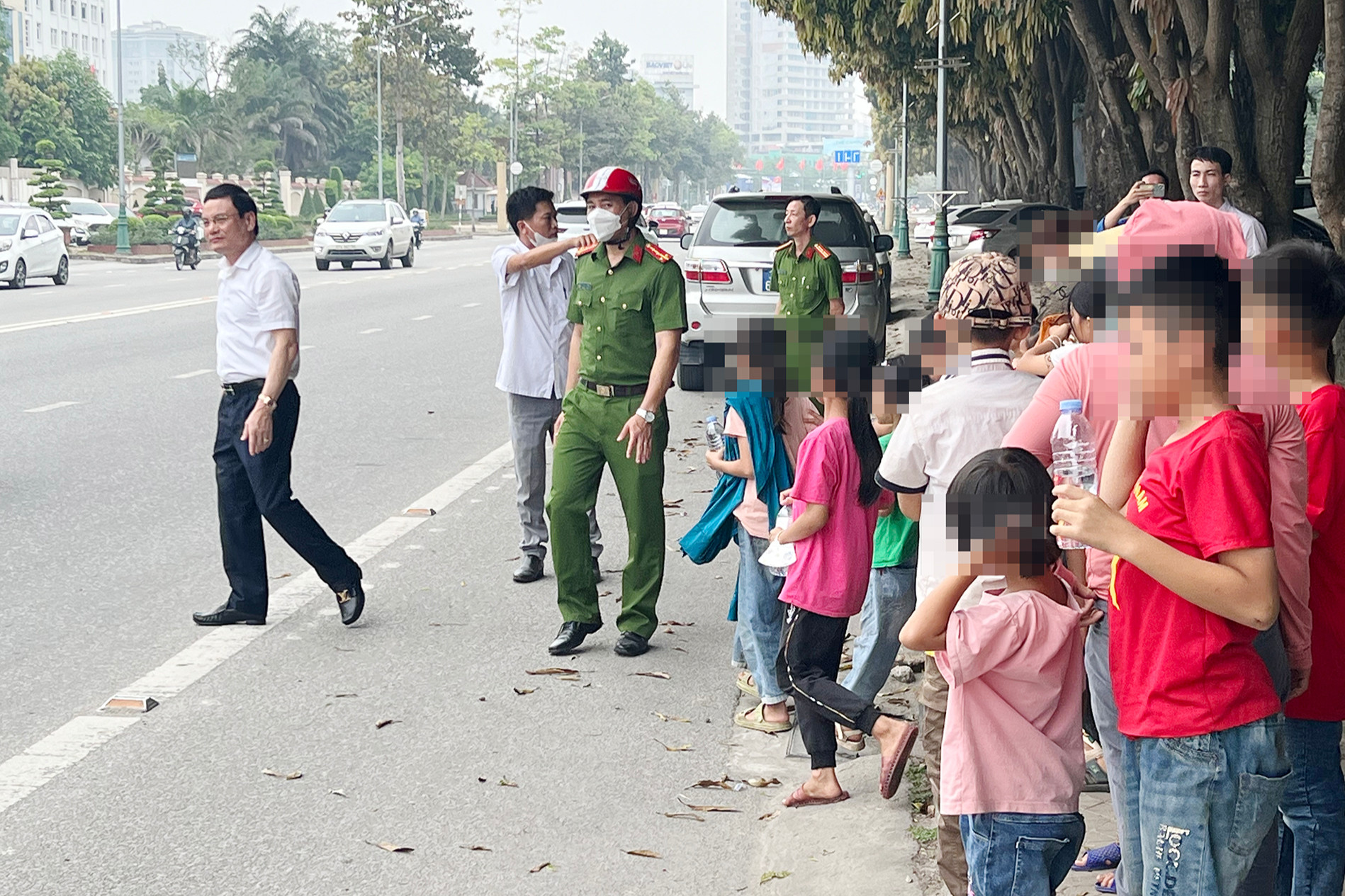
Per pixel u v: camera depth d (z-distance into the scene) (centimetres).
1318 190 1008
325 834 450
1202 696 272
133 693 573
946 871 394
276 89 9681
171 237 4372
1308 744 335
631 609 634
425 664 617
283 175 8062
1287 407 297
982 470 308
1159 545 266
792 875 423
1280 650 294
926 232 4628
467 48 9631
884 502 484
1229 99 1223
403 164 9706
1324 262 301
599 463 635
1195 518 266
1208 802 273
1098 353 306
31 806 468
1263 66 1212
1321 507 323
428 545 825
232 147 8519
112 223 4469
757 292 1397
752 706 571
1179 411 273
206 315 2181
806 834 450
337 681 595
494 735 536
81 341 1819
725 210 1432
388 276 3391
